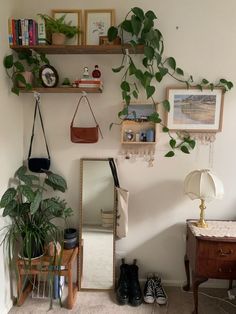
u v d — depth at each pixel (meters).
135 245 2.35
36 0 2.15
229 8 2.10
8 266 2.01
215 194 1.96
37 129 2.28
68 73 2.21
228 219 2.29
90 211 2.29
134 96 2.13
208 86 2.15
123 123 2.21
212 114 2.19
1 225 1.93
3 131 1.94
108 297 2.18
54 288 2.12
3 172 1.95
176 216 2.31
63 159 2.30
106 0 2.13
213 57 2.15
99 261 2.29
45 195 2.33
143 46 1.97
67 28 2.04
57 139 2.28
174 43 2.15
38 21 1.99
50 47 1.99
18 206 2.01
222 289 2.30
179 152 2.25
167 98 2.18
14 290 2.11
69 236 2.21
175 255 2.35
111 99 2.22
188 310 2.04
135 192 2.30
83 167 2.28
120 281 2.20
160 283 2.29
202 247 1.87
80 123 2.25
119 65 2.18
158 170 2.28
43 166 2.24
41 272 2.02
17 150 2.19
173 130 2.21
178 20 2.12
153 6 2.12
